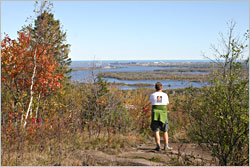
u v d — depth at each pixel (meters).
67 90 9.61
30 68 7.75
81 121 8.44
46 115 7.97
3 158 5.18
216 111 5.39
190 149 7.79
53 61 8.41
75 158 5.93
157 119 7.48
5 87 7.20
